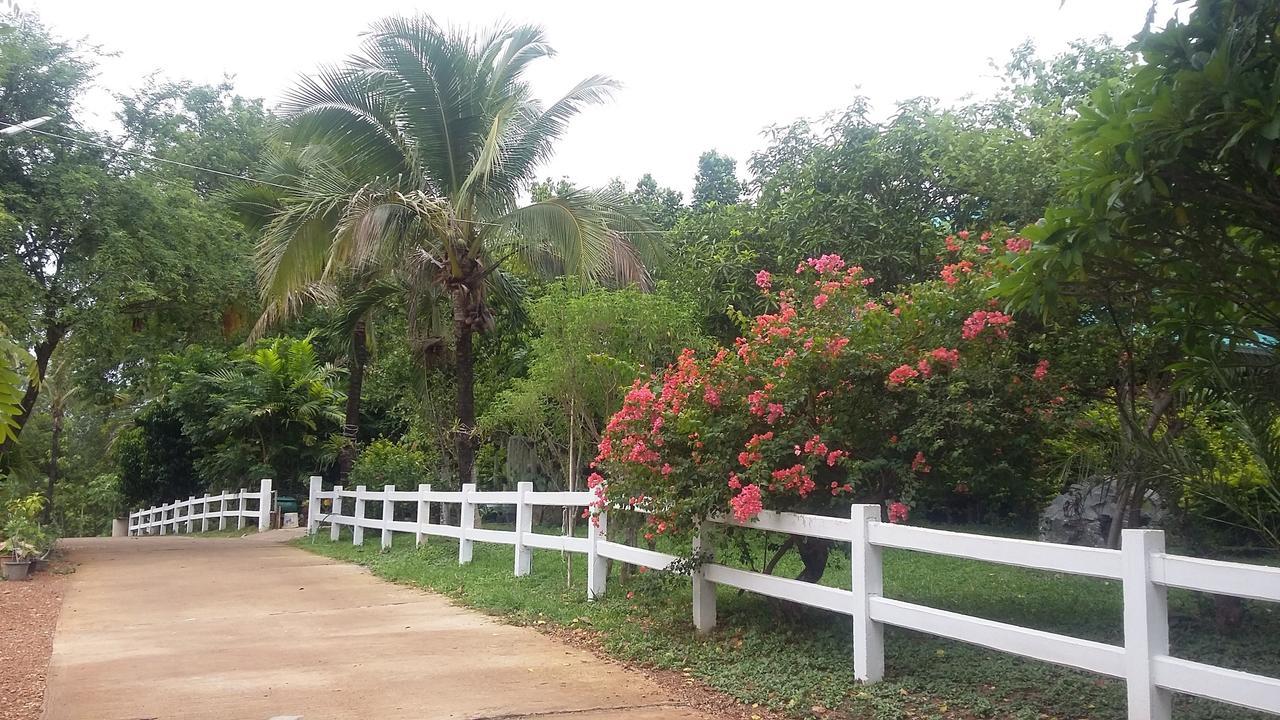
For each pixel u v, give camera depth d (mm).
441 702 5605
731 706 5527
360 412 25156
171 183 16172
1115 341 7008
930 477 6973
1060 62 12266
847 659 6113
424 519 13836
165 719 5270
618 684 6059
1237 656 5969
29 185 14406
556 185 18062
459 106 13750
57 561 13867
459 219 13719
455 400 18797
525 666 6582
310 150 14367
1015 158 10391
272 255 14219
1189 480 6258
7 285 13430
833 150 13391
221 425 23672
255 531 21672
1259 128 4305
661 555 7785
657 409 6961
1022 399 6766
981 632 4887
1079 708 4953
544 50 14555
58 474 44906
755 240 13969
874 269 12641
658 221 19453
